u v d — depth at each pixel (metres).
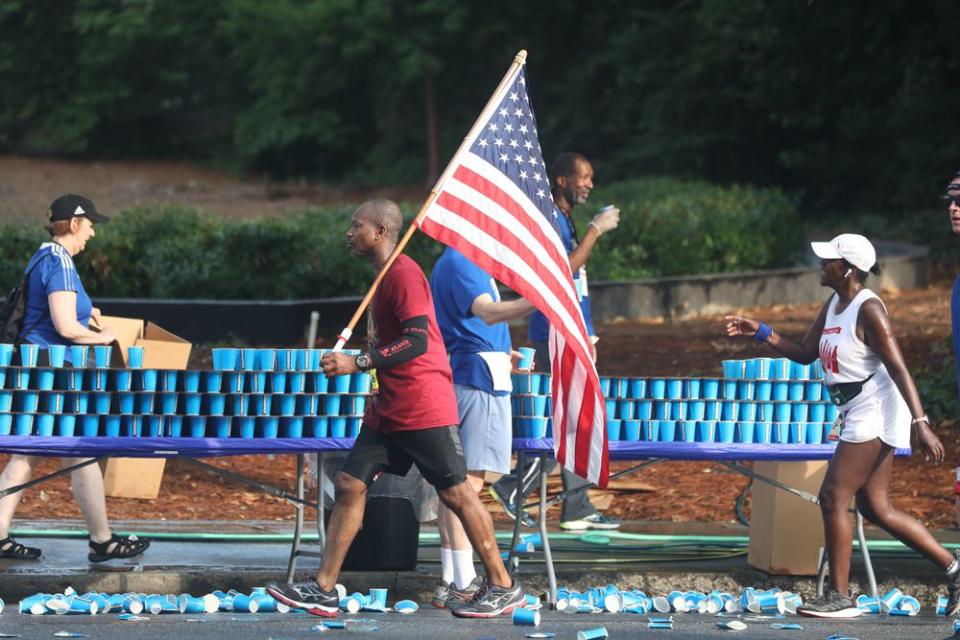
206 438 14.95
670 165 81.81
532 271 14.99
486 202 14.98
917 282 52.28
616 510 22.36
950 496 22.77
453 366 15.10
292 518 21.55
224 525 20.19
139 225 38.59
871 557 18.28
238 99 109.94
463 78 99.19
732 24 75.69
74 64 105.06
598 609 15.41
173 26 104.12
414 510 16.62
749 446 15.95
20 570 16.03
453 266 15.21
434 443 14.06
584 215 45.84
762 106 73.44
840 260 14.93
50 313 16.03
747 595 15.55
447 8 93.19
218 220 39.97
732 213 48.44
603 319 41.41
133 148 106.19
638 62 84.50
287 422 15.21
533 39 94.31
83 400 14.84
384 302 14.07
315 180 102.31
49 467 24.06
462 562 15.32
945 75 63.81
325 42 97.00
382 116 101.75
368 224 14.36
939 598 16.16
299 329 35.47
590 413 15.13
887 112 71.25
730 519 21.64
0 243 37.59
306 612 14.63
